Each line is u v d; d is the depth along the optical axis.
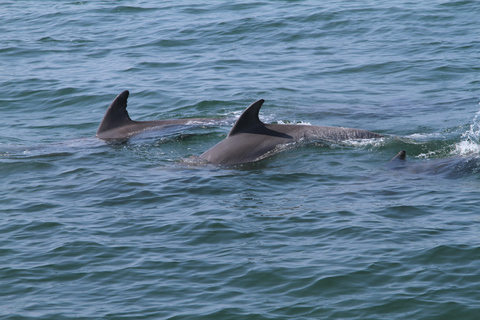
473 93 82.62
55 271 37.56
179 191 51.12
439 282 34.72
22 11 146.50
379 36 114.50
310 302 33.41
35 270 37.66
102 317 32.59
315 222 43.50
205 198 49.34
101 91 88.44
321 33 118.12
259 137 61.16
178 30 123.69
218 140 67.06
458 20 121.31
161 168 58.19
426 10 128.88
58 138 71.31
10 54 109.62
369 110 76.69
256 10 137.25
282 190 50.88
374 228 41.88
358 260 37.47
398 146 61.25
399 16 125.81
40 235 42.75
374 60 100.38
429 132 66.94
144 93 87.12
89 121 77.75
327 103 80.38
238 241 40.94
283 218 44.47
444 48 104.75
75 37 121.56
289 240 40.81
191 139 67.38
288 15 130.50
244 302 33.66
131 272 37.22
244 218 44.69
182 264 38.00
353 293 34.12
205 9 141.75
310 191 50.34
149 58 105.75
